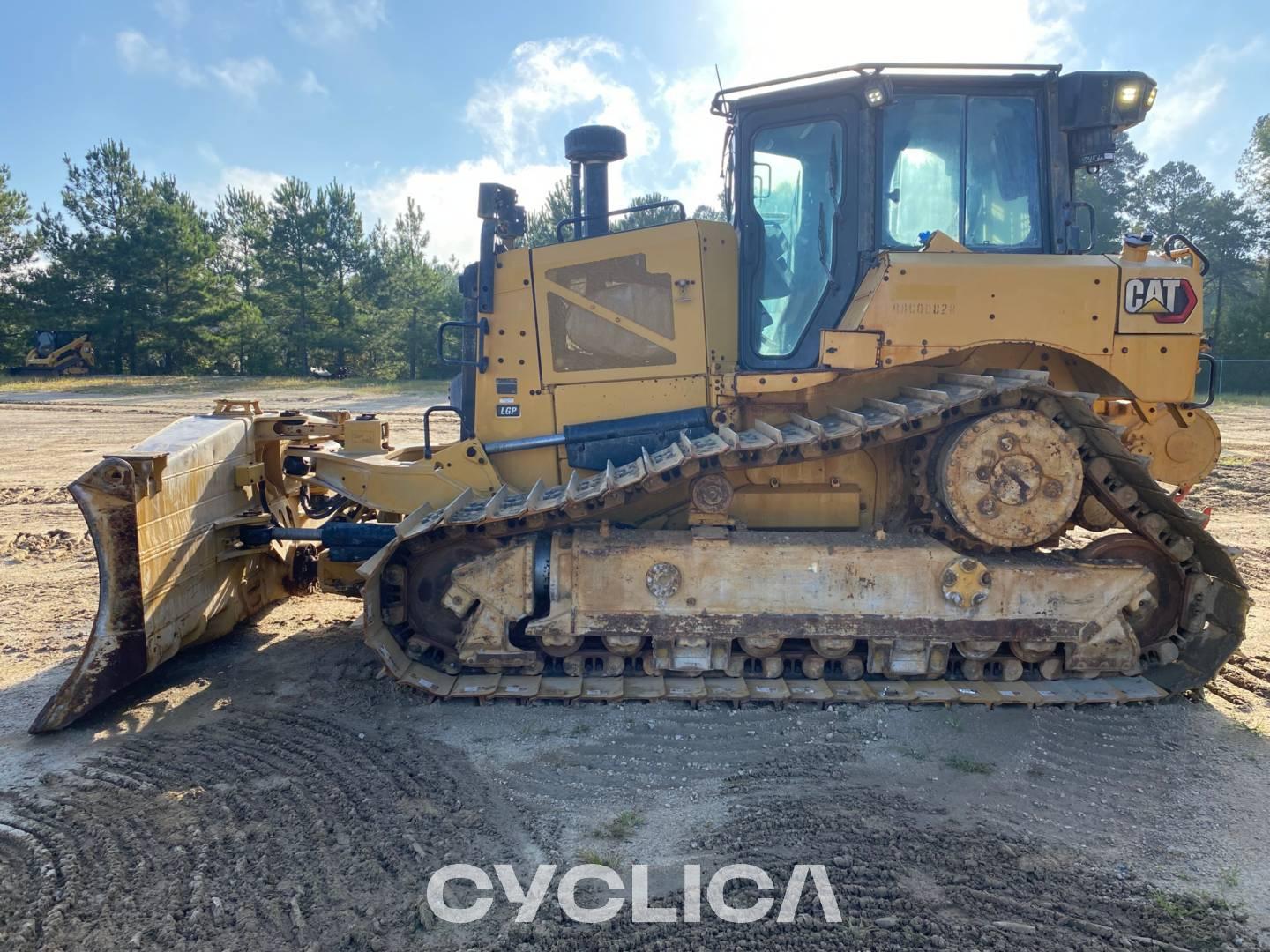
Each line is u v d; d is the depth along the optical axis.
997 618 4.72
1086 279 4.52
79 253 34.88
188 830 3.56
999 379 4.64
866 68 4.84
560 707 4.77
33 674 5.22
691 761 4.20
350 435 6.34
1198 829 3.62
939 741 4.39
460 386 5.70
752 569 4.73
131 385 29.58
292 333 37.28
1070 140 5.11
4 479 12.07
